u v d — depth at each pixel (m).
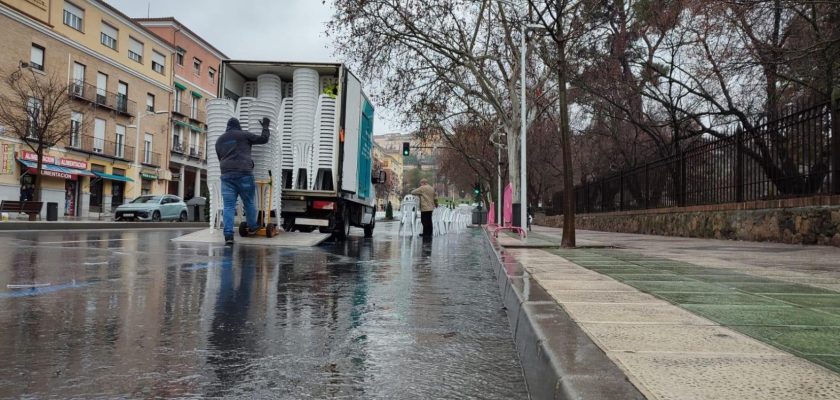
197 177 47.94
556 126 33.66
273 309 4.48
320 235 12.67
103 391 2.51
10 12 27.83
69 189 33.62
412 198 16.64
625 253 8.31
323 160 12.68
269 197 11.78
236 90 13.12
